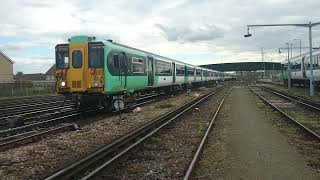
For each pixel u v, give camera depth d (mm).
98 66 20750
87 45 20859
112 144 11859
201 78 64125
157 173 9656
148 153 11812
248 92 49875
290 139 13945
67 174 8953
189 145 13227
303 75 47625
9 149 12562
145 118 20453
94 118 20453
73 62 21016
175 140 14180
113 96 22766
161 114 22172
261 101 33094
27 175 9562
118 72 22578
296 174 9281
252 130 16234
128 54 24578
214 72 86000
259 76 152125
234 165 10203
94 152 10773
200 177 9164
